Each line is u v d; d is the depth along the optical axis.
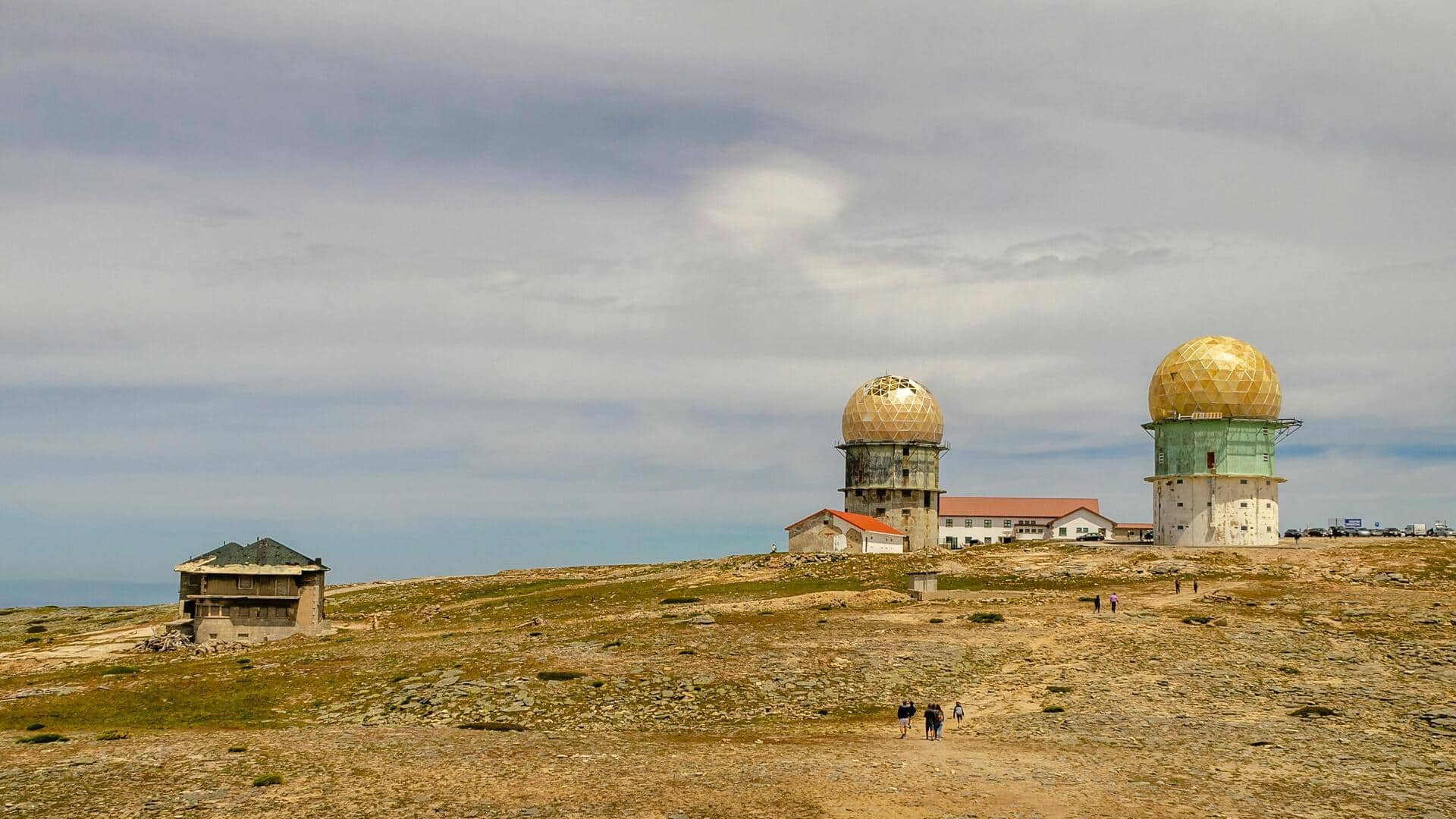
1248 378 126.25
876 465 155.38
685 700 64.69
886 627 85.69
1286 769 48.28
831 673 70.25
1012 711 61.69
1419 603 91.94
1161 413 130.12
